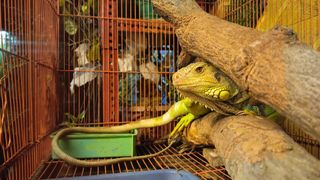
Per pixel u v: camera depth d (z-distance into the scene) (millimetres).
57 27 691
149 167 540
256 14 635
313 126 229
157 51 743
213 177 458
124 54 725
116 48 714
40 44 538
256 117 395
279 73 260
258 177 259
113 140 583
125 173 430
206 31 426
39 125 520
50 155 569
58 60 703
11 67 377
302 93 236
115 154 581
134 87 729
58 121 691
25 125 435
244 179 273
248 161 279
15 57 396
